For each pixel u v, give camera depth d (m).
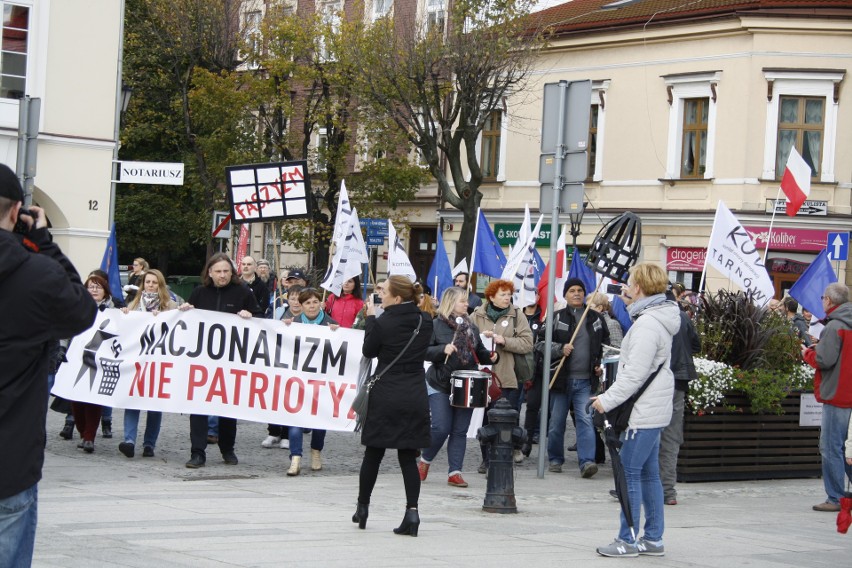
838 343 11.64
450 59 33.84
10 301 4.77
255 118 41.56
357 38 36.44
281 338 13.12
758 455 14.23
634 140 36.53
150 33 44.44
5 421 4.80
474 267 18.47
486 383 11.92
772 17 33.44
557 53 38.44
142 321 13.31
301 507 10.28
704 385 13.54
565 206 13.48
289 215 16.58
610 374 13.06
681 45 35.47
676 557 8.69
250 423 18.25
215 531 8.68
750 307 14.46
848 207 33.69
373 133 38.47
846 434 11.71
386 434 8.99
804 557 8.94
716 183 34.62
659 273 8.66
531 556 8.32
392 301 9.23
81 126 28.06
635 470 8.55
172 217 46.25
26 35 27.27
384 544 8.51
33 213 5.12
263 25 40.84
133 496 10.46
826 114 33.56
